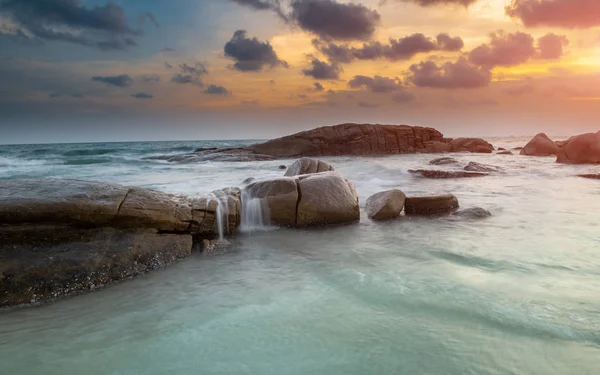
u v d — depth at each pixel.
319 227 7.69
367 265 5.40
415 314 3.84
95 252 5.16
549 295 4.19
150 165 24.67
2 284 4.41
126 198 6.02
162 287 4.77
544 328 3.48
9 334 3.66
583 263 5.27
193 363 3.11
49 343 3.47
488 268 5.13
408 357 3.11
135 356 3.23
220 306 4.18
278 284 4.79
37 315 4.08
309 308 4.07
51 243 5.20
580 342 3.26
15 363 3.15
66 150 41.06
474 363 3.01
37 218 5.21
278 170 20.66
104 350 3.34
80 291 4.67
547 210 9.09
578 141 21.97
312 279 4.93
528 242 6.39
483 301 4.07
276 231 7.40
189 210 6.55
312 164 11.12
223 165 24.30
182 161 27.38
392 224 7.94
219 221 6.84
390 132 35.09
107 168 22.52
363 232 7.32
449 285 4.54
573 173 16.78
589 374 2.84
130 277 5.09
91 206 5.49
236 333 3.58
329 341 3.39
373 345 3.30
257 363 3.09
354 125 34.50
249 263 5.62
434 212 8.95
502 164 21.66
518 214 8.69
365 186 13.15
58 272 4.72
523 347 3.21
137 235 5.74
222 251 6.19
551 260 5.41
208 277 5.08
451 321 3.68
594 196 11.01
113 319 3.94
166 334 3.59
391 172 16.69
